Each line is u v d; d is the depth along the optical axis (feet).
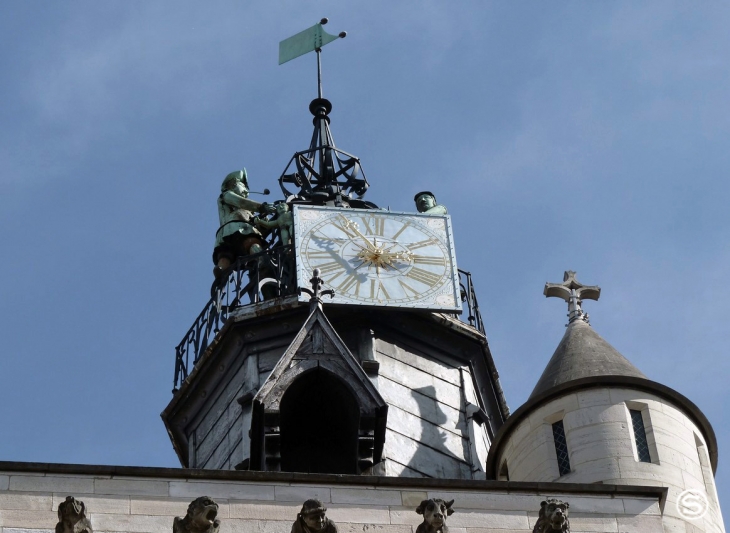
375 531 188.44
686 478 204.13
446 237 236.84
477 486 192.54
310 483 190.80
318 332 215.31
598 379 210.79
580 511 192.85
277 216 244.01
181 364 236.43
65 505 182.39
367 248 233.76
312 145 256.11
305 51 269.44
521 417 213.25
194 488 189.06
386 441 220.64
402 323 231.71
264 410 209.77
